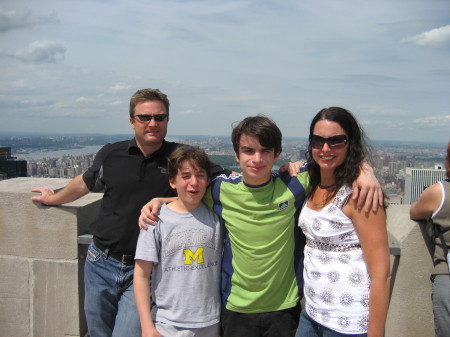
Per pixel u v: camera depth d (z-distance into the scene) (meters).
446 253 2.05
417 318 2.31
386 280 1.71
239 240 1.98
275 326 1.99
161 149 2.38
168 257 2.02
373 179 1.77
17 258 2.66
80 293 2.65
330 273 1.82
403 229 2.34
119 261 2.31
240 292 2.00
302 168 2.09
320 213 1.84
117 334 2.23
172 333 2.00
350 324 1.77
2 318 2.72
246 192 1.97
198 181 2.00
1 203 2.63
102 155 2.43
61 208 2.58
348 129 1.83
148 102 2.29
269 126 1.88
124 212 2.30
